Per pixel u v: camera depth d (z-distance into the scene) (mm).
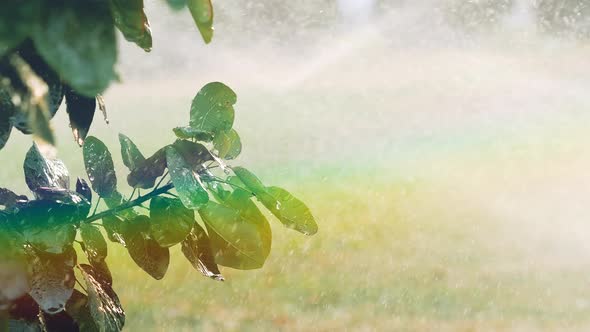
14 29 784
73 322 1390
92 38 802
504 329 7809
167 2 855
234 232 1344
